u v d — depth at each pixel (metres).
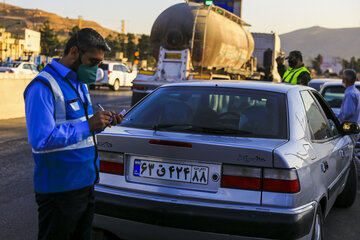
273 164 3.01
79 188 2.47
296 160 3.13
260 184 3.03
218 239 3.06
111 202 3.29
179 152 3.20
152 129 3.63
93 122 2.40
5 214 4.77
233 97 3.82
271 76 22.16
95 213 3.36
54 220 2.45
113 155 3.43
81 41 2.39
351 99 6.67
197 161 3.17
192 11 13.61
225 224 3.02
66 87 2.43
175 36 13.51
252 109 3.63
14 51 84.75
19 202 5.20
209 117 3.62
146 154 3.30
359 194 6.30
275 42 22.25
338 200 5.53
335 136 4.77
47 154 2.38
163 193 3.23
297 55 7.91
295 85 4.28
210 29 13.66
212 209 3.06
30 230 4.34
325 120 4.51
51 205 2.43
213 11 14.37
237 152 3.06
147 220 3.19
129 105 17.55
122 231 3.32
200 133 3.48
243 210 3.01
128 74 29.89
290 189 3.00
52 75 2.40
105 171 3.44
